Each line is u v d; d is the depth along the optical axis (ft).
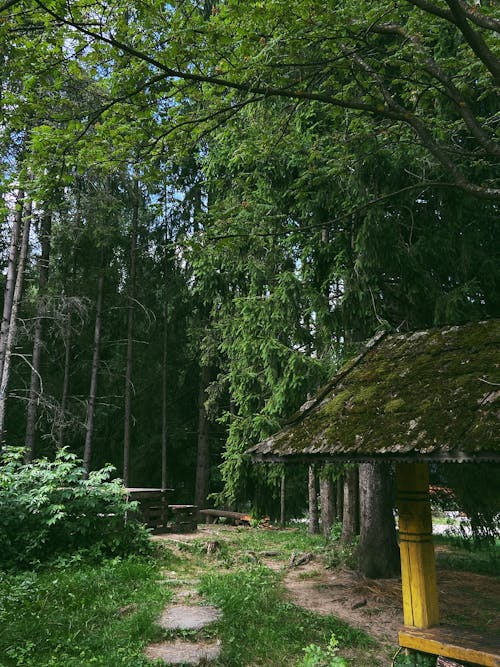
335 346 31.99
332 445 15.89
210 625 20.13
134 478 71.15
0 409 47.50
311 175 30.48
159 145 23.85
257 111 32.63
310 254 33.06
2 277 66.95
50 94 25.32
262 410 34.40
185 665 17.08
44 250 59.26
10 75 20.58
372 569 31.17
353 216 30.96
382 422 15.60
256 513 40.75
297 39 20.33
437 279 33.17
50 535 29.73
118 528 31.48
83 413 66.64
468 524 36.06
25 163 21.98
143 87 20.56
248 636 19.69
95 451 72.59
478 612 25.32
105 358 73.61
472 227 32.65
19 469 33.04
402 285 31.91
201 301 65.46
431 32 22.52
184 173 59.88
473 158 28.89
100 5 18.71
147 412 72.43
